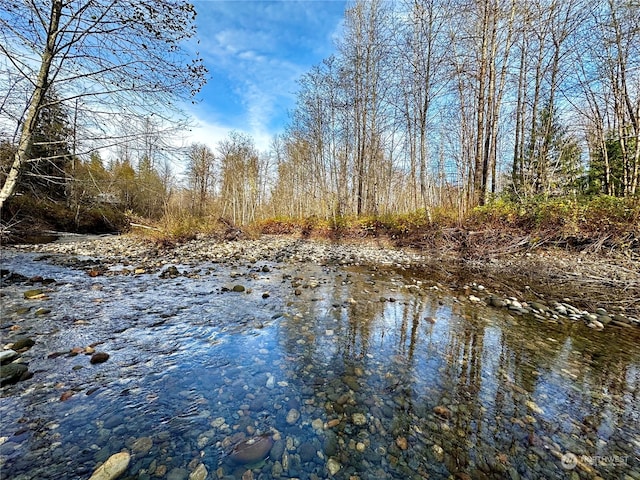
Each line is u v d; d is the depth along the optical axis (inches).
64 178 169.3
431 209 526.3
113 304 190.9
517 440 85.3
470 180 551.5
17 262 314.0
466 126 555.5
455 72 510.3
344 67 725.9
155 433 82.0
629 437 88.0
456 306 212.1
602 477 73.4
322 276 300.7
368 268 350.9
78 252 405.4
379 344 148.5
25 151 151.3
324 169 823.1
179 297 212.5
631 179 427.5
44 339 136.6
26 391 98.1
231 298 214.2
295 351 137.3
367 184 770.8
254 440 80.5
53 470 68.4
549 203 373.1
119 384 105.3
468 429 89.4
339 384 111.3
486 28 478.9
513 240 376.8
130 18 146.6
